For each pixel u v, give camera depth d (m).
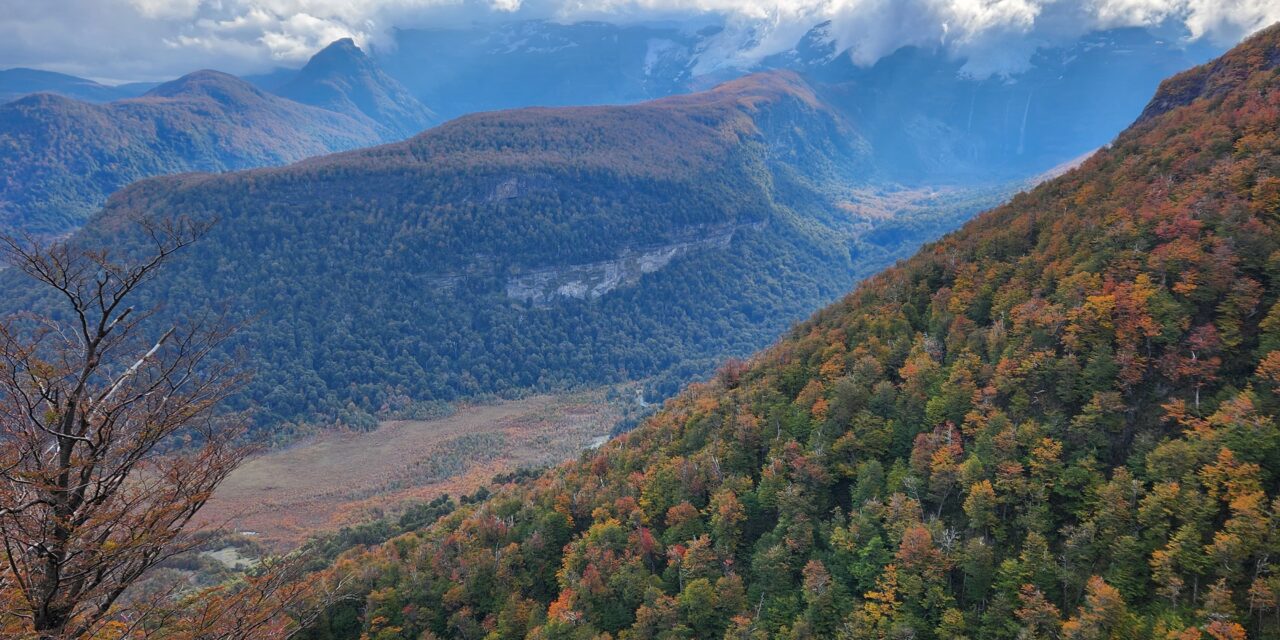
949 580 76.50
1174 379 79.00
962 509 82.81
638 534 97.06
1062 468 78.06
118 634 32.62
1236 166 95.00
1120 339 83.94
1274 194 87.25
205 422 37.66
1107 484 74.50
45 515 30.47
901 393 98.81
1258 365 75.56
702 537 90.44
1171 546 65.62
